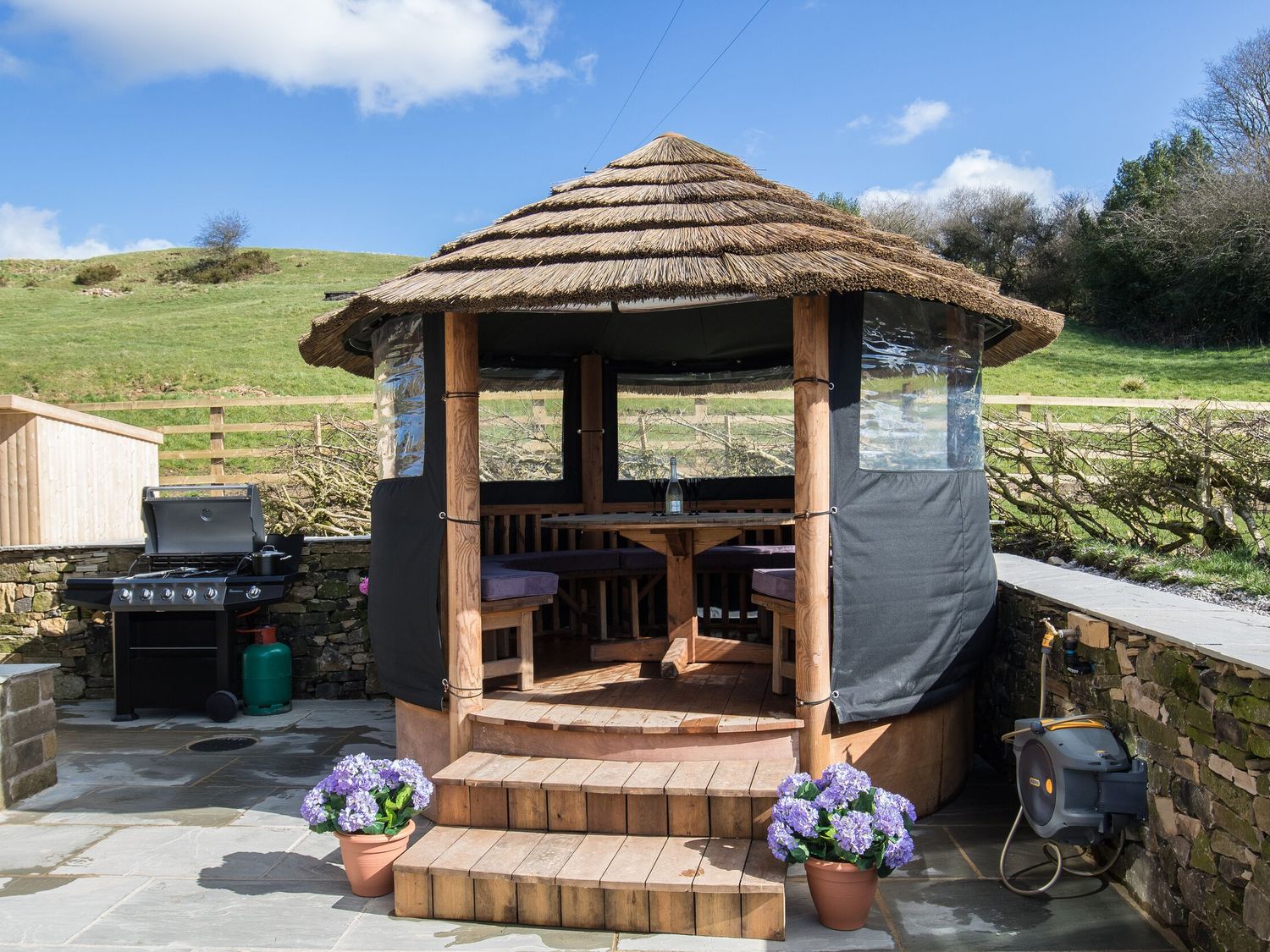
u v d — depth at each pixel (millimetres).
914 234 44938
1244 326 29438
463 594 4434
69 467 8523
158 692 6938
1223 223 29609
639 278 3895
